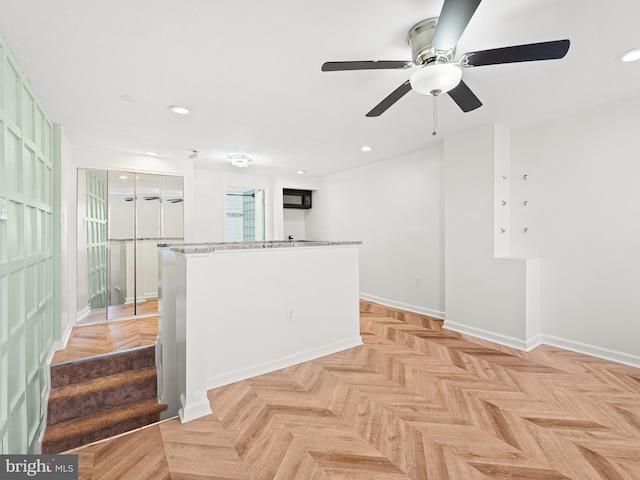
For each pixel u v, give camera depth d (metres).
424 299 4.36
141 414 2.53
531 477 1.47
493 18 1.57
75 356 2.75
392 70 2.07
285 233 6.75
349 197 5.64
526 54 1.55
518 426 1.85
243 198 7.16
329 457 1.63
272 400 2.18
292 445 1.72
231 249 2.44
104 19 1.54
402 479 1.47
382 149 4.23
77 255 3.79
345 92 2.41
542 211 3.16
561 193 3.03
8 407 1.61
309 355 2.86
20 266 1.85
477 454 1.63
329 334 3.02
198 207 5.41
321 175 6.20
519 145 3.32
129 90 2.33
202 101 2.55
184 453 1.68
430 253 4.26
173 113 2.81
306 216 6.92
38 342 2.27
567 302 3.02
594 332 2.86
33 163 2.21
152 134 3.40
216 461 1.62
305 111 2.80
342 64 1.63
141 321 3.95
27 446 1.91
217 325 2.38
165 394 2.61
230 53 1.86
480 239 3.36
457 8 1.24
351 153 4.44
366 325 3.86
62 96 2.39
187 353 2.00
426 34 1.61
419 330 3.66
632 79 2.25
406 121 3.11
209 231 5.51
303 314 2.85
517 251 3.35
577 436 1.76
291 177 6.16
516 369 2.61
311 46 1.80
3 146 1.58
